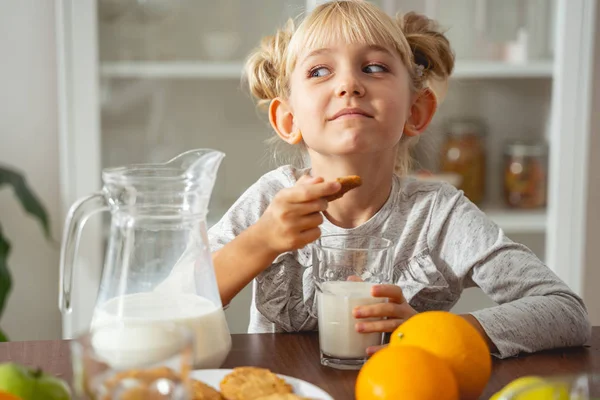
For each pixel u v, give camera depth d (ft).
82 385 1.73
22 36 7.21
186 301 2.44
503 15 6.78
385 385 2.02
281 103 4.07
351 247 2.82
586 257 7.92
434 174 6.81
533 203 6.93
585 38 6.68
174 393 1.70
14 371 1.93
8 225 7.41
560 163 6.81
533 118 6.95
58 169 7.39
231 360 2.69
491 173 7.04
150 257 2.41
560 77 6.74
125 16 6.53
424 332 2.23
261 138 6.74
